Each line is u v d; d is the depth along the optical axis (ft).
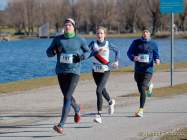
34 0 503.61
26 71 148.77
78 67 46.32
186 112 58.70
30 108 63.26
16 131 47.91
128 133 46.52
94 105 64.85
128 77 103.45
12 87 86.38
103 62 52.06
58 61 46.55
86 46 46.85
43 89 83.71
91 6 507.71
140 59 55.88
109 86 87.25
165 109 60.85
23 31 509.76
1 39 466.29
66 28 46.19
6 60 196.65
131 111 59.36
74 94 76.02
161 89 80.48
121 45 320.91
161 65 137.80
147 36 56.39
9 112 60.08
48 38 486.38
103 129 48.57
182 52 253.44
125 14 501.97
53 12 501.97
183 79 99.30
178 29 485.97
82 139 44.06
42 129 48.93
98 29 52.44
